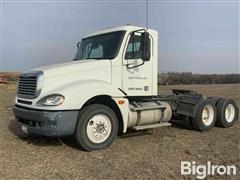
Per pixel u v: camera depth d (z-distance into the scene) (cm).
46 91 626
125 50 721
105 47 740
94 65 684
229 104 954
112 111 665
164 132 839
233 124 976
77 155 607
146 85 764
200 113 855
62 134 599
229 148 683
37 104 611
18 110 655
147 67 765
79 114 624
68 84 638
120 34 725
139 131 840
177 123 958
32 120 614
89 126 633
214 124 920
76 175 499
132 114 720
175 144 705
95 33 788
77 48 826
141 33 731
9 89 2767
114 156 602
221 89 2770
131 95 736
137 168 535
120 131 713
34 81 636
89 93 626
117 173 510
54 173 506
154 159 588
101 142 648
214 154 632
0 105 1480
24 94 666
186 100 871
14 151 629
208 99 898
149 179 487
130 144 698
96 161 570
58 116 586
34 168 527
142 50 730
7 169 520
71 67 661
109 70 700
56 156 598
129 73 730
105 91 653
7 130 841
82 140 622
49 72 637
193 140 752
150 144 702
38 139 730
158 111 784
